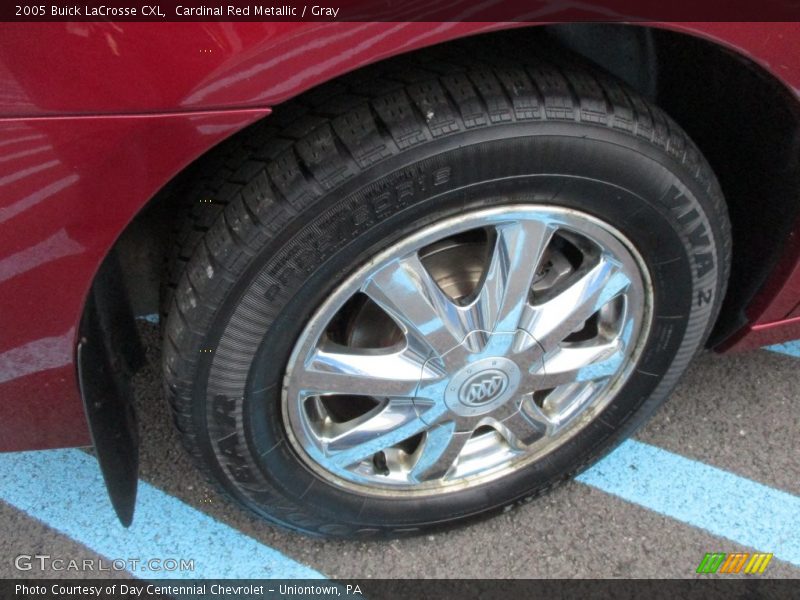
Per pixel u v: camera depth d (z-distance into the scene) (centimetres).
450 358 151
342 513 172
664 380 178
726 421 215
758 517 195
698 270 157
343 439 160
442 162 124
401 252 135
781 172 154
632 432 191
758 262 172
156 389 217
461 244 153
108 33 99
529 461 182
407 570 185
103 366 146
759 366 229
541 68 133
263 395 143
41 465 203
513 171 129
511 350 155
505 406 166
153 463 203
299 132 126
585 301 154
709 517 195
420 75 129
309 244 127
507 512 195
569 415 177
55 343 130
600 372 169
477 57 134
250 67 107
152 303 175
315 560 187
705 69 147
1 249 115
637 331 165
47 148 106
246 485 158
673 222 146
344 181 122
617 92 134
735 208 173
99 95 104
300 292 132
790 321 182
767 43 125
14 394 137
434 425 164
